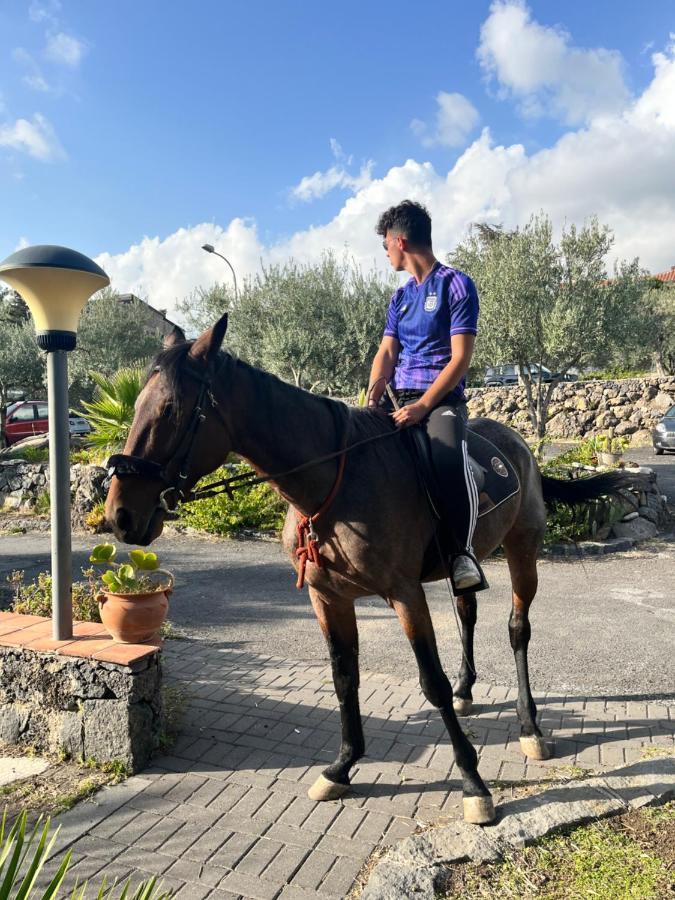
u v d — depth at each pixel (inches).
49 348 142.9
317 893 97.2
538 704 165.2
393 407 126.6
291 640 221.8
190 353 99.7
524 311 636.1
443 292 122.3
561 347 623.2
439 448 115.2
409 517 110.7
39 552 356.2
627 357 800.9
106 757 132.6
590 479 175.6
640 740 143.4
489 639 219.5
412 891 94.5
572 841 106.7
